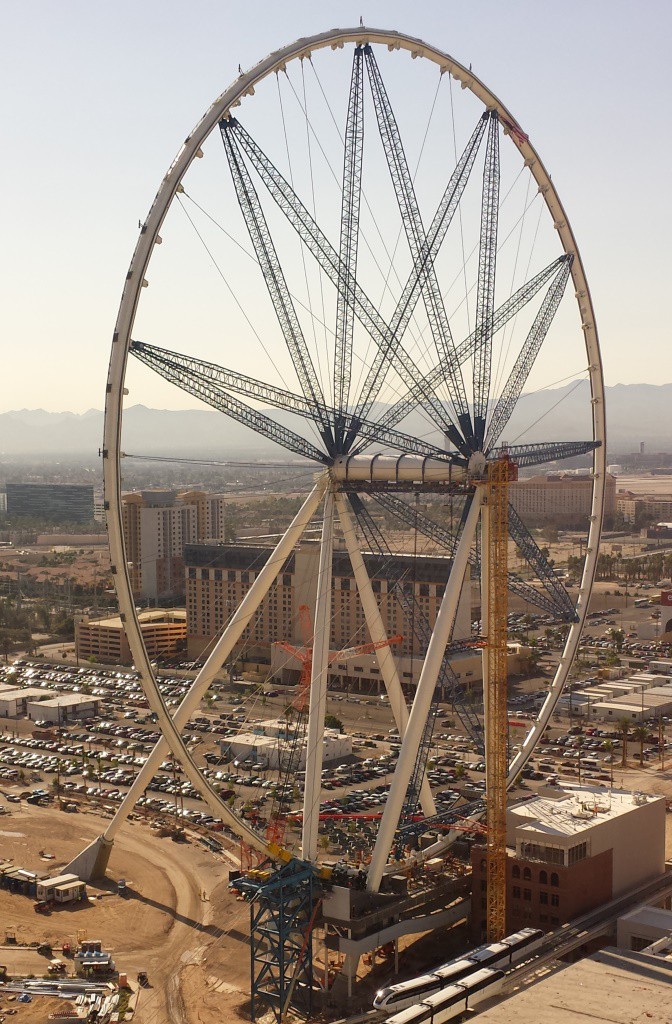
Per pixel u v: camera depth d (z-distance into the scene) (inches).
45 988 5698.8
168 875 7396.7
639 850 6658.5
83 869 7337.6
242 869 6825.8
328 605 6422.2
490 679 6456.7
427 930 6112.2
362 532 7062.0
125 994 5664.4
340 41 6412.4
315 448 6692.9
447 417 6756.9
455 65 6825.8
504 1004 4820.4
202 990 5738.2
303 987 5787.4
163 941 6348.4
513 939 5551.2
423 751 7170.3
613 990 4972.9
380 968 6038.4
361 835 7308.1
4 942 6314.0
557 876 6033.5
